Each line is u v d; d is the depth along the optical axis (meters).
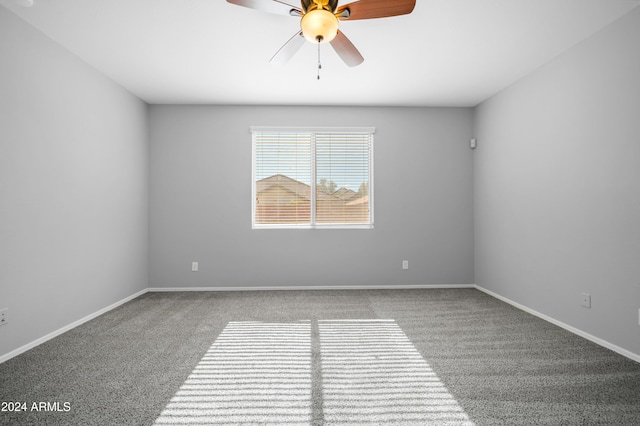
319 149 4.81
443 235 4.85
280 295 4.41
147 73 3.68
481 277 4.68
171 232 4.69
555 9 2.53
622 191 2.57
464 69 3.60
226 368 2.33
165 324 3.28
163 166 4.69
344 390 2.04
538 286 3.52
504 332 3.05
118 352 2.61
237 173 4.73
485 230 4.57
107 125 3.76
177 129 4.70
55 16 2.61
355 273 4.79
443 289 4.75
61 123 3.06
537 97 3.55
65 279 3.11
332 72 3.68
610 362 2.42
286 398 1.95
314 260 4.77
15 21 2.58
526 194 3.72
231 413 1.80
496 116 4.30
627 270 2.53
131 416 1.77
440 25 2.76
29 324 2.70
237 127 4.74
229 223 4.72
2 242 2.47
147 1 2.44
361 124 4.81
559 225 3.23
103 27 2.77
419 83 3.99
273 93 4.30
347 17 2.16
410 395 1.98
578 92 3.01
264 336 2.95
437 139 4.86
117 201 3.95
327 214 4.81
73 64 3.22
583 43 2.96
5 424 1.69
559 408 1.84
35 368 2.33
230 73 3.69
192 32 2.87
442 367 2.34
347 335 2.97
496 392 2.01
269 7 2.09
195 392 2.01
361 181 4.83
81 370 2.30
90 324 3.29
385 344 2.76
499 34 2.90
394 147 4.83
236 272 4.72
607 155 2.71
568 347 2.70
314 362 2.43
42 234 2.84
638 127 2.45
